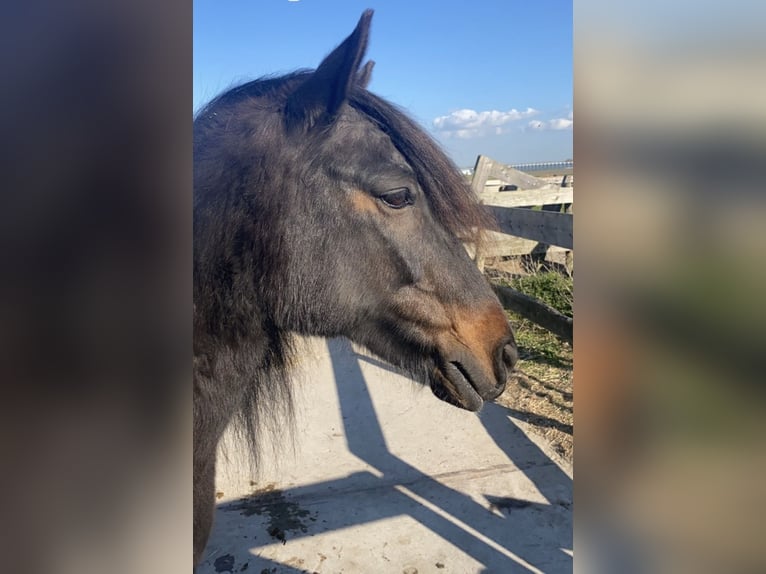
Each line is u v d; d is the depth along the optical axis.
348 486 3.15
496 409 4.07
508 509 2.90
